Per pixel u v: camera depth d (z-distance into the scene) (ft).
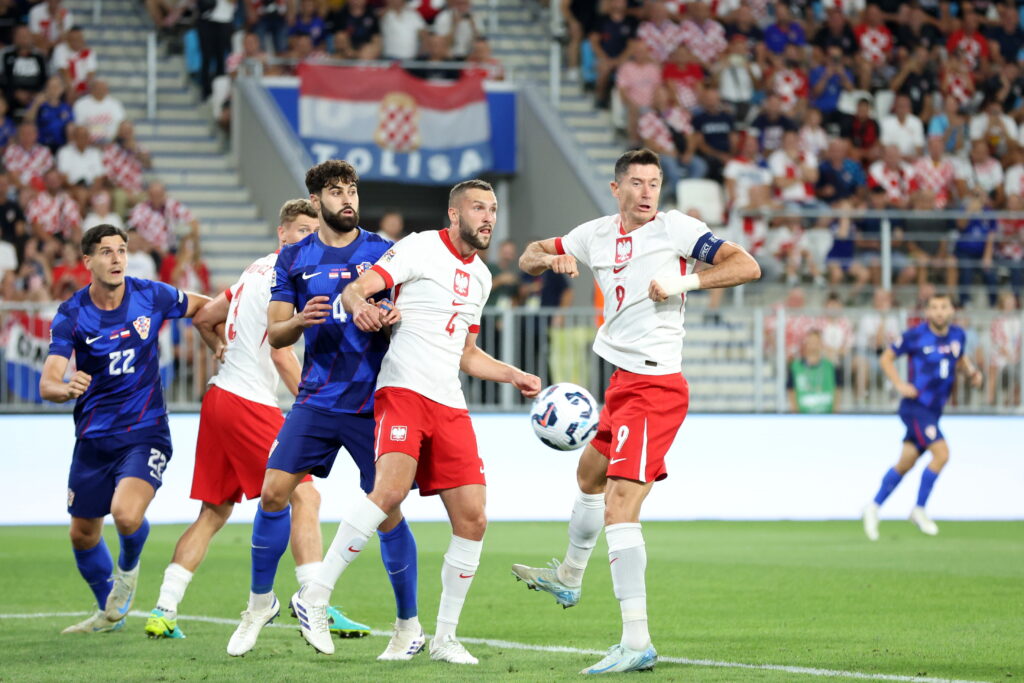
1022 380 187.93
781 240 219.20
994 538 150.41
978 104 258.78
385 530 72.43
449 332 71.97
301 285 74.28
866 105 242.99
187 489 168.55
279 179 208.13
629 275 72.18
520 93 242.99
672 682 63.57
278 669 68.44
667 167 226.79
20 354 167.22
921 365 149.59
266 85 227.61
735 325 189.67
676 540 148.25
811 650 74.69
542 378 177.88
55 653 74.43
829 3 261.65
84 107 213.25
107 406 82.28
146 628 78.89
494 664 70.33
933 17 265.13
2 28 227.20
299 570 82.69
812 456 181.47
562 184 227.20
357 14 237.04
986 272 224.33
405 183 255.29
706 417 179.32
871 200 232.73
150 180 221.66
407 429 70.64
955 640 78.38
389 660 71.97
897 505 181.98
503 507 175.01
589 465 76.23
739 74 238.89
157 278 195.93
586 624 87.71
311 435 73.72
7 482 163.84
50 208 198.59
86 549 84.94
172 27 247.70
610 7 246.06
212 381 83.20
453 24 242.78
